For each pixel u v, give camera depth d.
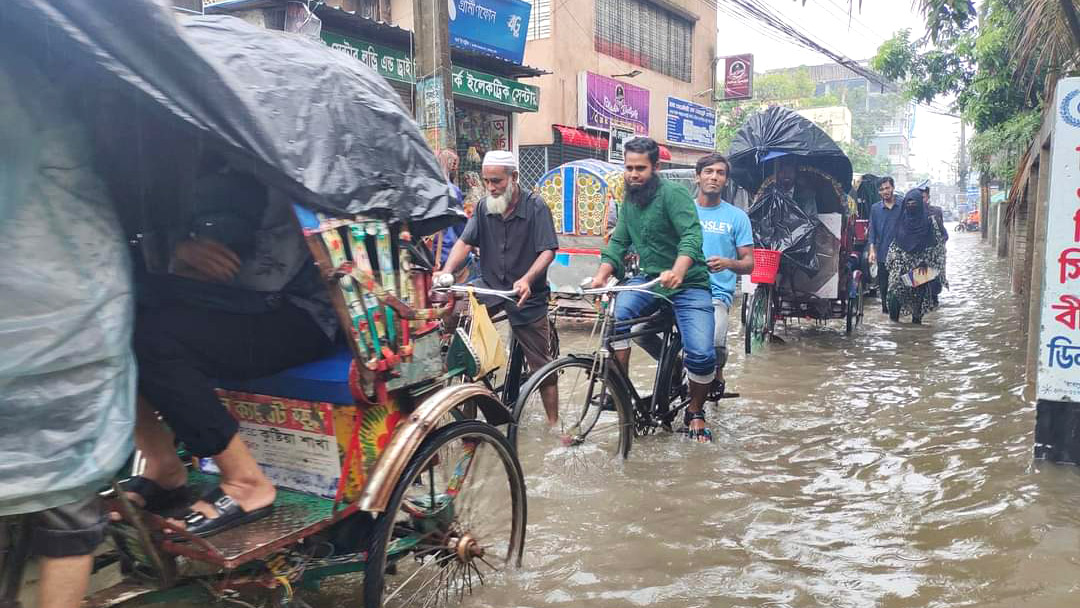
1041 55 6.22
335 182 2.41
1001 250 21.86
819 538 3.64
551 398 4.46
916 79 14.04
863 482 4.34
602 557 3.45
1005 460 4.61
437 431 2.85
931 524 3.76
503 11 12.52
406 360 2.67
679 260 4.46
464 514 3.11
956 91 14.07
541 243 4.62
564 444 4.48
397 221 2.61
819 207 9.05
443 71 7.41
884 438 5.14
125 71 1.96
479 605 3.06
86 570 2.14
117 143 2.17
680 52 21.22
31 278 1.90
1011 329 9.53
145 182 2.28
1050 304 4.40
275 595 2.54
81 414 1.97
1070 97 4.24
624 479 4.38
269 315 2.54
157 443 2.58
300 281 2.60
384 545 2.64
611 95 17.36
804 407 5.96
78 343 1.96
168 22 1.97
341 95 2.59
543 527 3.75
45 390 1.92
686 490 4.22
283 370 2.63
